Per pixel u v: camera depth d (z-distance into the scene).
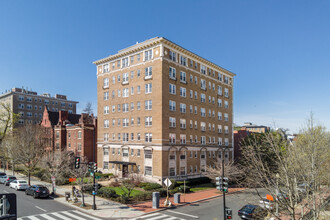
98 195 33.78
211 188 42.00
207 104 55.53
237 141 68.06
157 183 40.47
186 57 50.03
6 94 96.12
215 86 59.06
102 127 54.38
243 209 24.19
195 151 50.22
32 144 50.88
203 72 55.09
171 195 35.22
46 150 63.28
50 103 105.19
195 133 50.94
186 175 47.06
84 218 23.89
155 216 25.00
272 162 26.06
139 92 47.19
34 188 32.53
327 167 19.44
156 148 43.06
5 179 43.94
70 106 112.12
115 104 51.84
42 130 65.31
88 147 59.09
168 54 45.53
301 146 20.30
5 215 11.80
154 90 44.50
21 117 95.38
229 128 62.94
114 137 51.38
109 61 54.09
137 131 46.81
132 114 48.06
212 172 44.28
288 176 16.42
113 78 52.94
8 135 62.50
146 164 44.53
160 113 43.09
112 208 27.61
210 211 27.20
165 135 43.34
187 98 49.47
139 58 47.91
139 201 31.20
